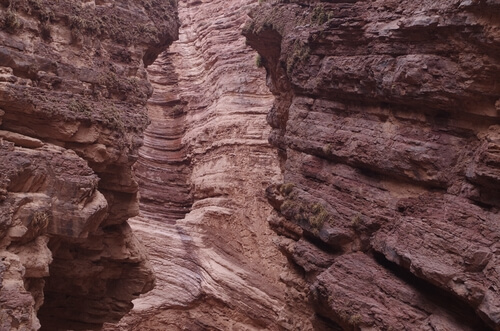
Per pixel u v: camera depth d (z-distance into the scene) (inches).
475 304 354.3
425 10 417.7
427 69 415.2
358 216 467.2
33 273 360.2
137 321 804.0
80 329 505.0
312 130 534.9
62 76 443.5
